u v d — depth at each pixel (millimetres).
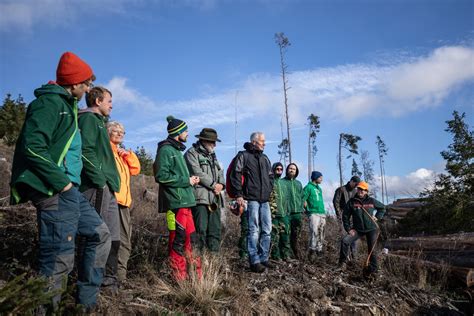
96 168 4367
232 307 5242
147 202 11469
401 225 14930
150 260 6258
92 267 3943
